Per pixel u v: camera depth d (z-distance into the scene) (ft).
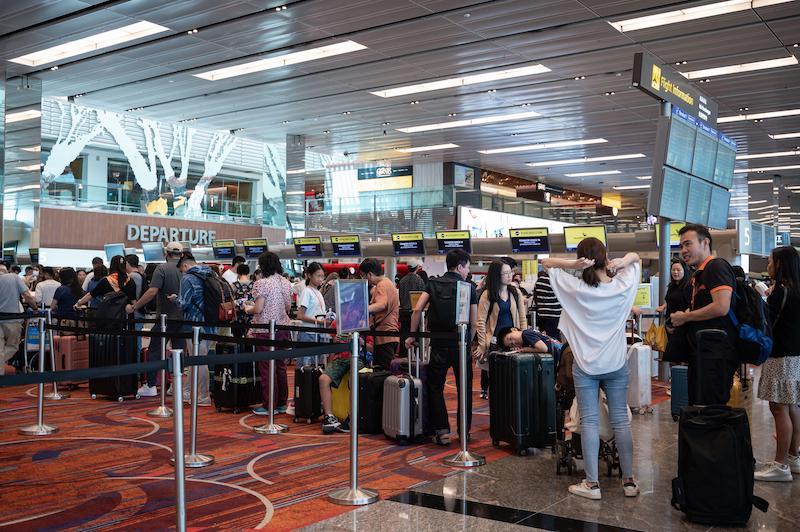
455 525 12.79
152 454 18.54
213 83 60.70
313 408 22.84
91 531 12.62
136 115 73.67
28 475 16.40
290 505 14.07
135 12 44.32
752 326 14.29
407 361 22.36
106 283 28.84
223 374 24.94
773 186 107.86
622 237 50.26
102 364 27.53
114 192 80.43
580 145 85.35
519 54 51.26
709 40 47.24
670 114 28.02
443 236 57.88
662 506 14.01
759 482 15.90
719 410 13.37
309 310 26.45
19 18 45.52
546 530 12.55
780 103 63.36
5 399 27.94
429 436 20.15
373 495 14.40
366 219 74.13
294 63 54.49
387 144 87.25
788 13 42.37
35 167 60.39
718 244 38.70
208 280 26.30
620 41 47.88
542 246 53.42
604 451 16.33
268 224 94.32
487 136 81.25
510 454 18.52
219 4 42.65
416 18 44.42
